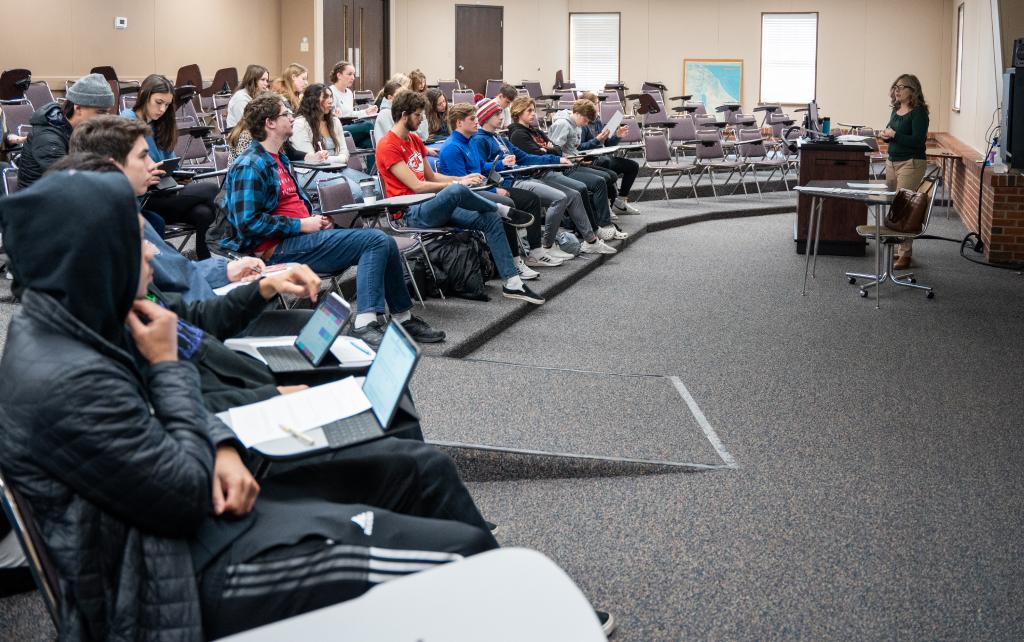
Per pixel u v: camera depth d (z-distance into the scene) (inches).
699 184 476.7
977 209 361.7
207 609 64.9
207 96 458.9
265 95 174.4
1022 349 206.7
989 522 121.0
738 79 706.8
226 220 180.1
